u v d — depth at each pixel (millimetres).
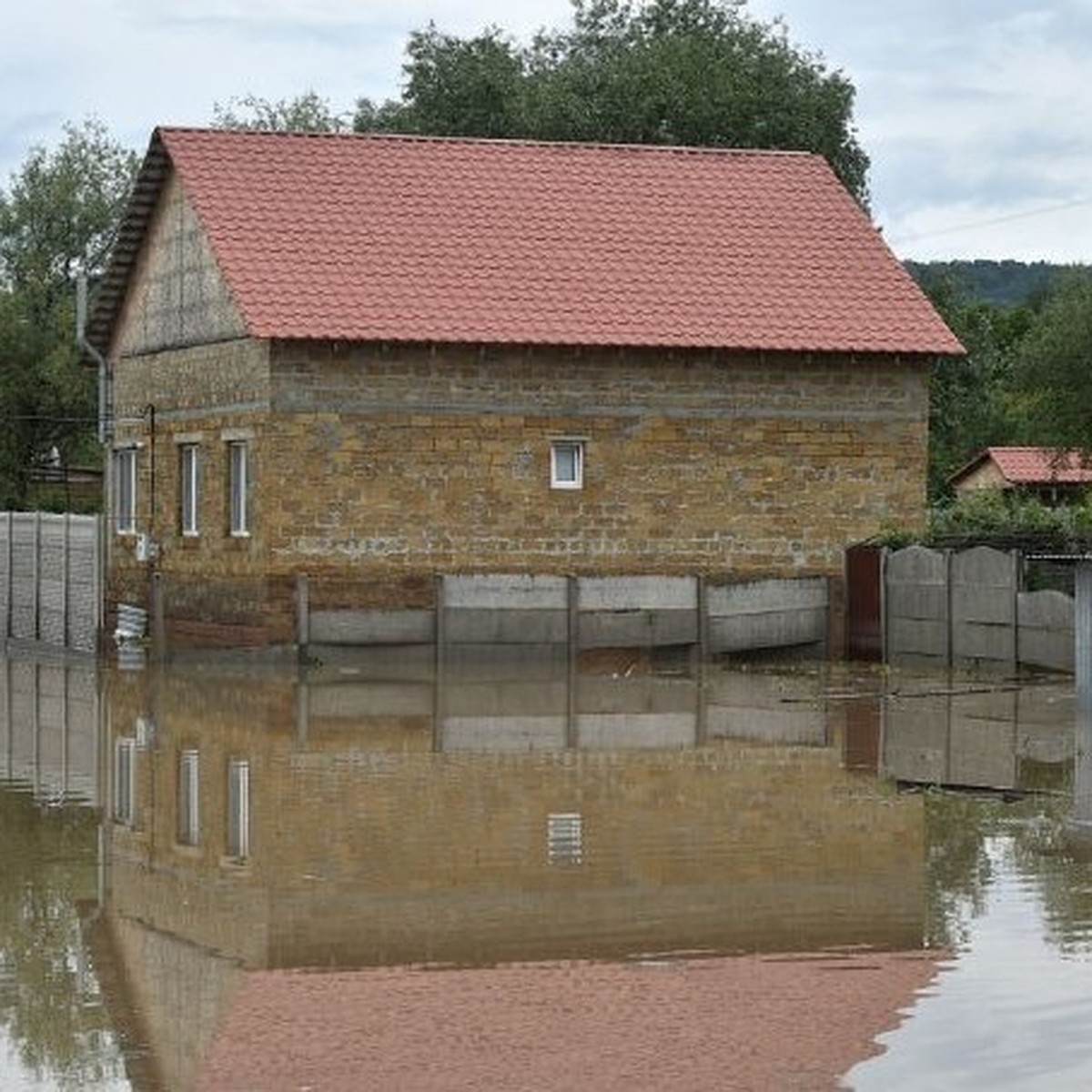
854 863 18031
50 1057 12719
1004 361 80062
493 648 35906
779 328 37062
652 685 32438
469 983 14336
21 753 25312
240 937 15656
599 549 36500
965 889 16969
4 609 43562
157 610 38906
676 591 36594
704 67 59312
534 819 20219
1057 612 31828
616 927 15836
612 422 36531
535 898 16812
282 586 35281
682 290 37438
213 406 37312
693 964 14789
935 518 38750
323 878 17656
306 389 35219
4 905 16828
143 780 23016
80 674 35219
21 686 33312
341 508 35469
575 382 36375
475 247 37406
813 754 24344
